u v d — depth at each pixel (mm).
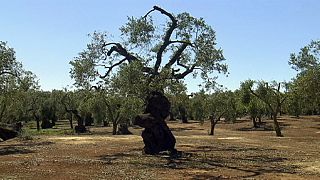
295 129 79625
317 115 125750
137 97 33188
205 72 34094
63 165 25828
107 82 33906
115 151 34594
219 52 33625
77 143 43406
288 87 62531
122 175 21781
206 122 114625
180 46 33938
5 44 39750
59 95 96750
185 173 22438
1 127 50281
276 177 21000
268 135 63438
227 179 20438
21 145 41688
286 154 32375
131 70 31266
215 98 68250
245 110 84688
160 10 33125
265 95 66812
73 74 34688
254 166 25281
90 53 34375
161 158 29359
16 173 22484
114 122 67688
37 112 93000
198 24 33094
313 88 42812
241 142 45219
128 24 34000
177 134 65625
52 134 66062
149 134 31594
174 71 32750
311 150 35969
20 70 42562
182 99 38875
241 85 70812
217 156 30812
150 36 34062
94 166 25391
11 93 46406
